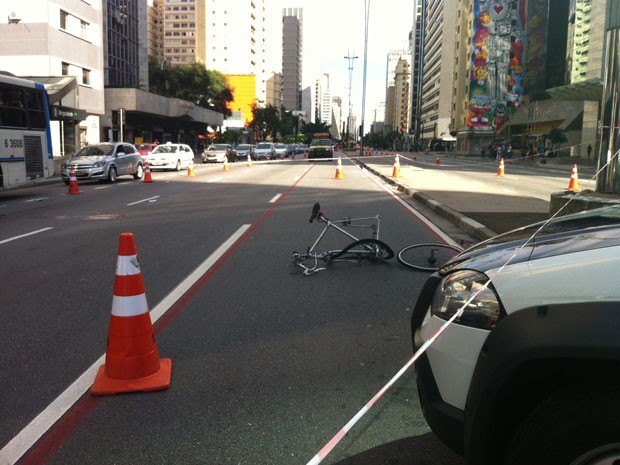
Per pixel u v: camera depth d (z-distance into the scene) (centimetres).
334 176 2702
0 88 1477
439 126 12950
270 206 1433
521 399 206
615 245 224
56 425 334
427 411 240
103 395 373
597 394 187
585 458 186
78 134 3947
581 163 4594
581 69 6222
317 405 357
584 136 5309
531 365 195
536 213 1195
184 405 358
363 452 301
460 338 230
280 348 456
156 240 949
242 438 317
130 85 6450
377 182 2359
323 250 859
